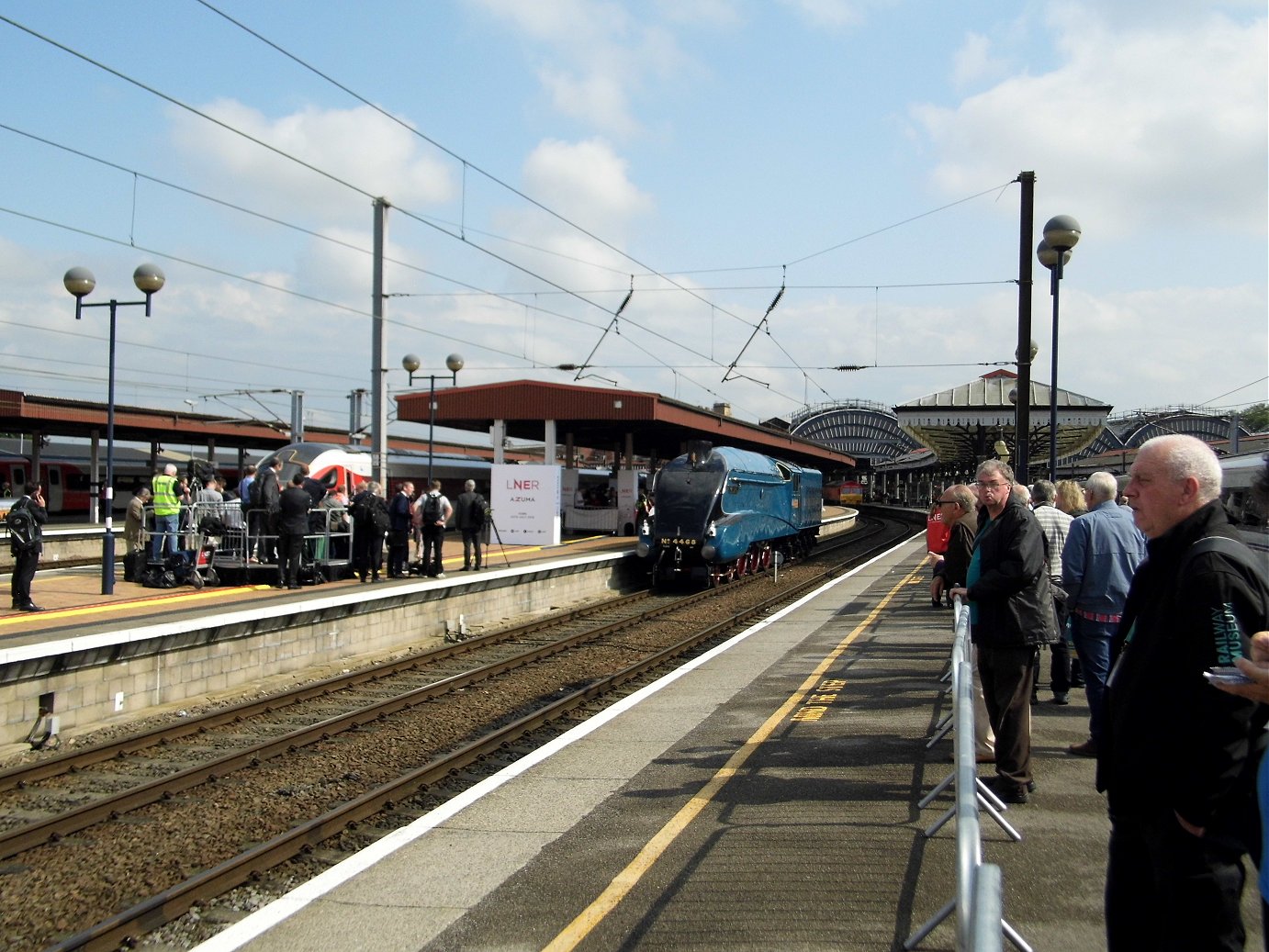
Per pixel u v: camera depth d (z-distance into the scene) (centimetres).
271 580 2008
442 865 603
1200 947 347
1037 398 2947
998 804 607
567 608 2516
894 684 1109
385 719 1234
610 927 512
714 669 1245
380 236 2455
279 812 869
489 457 6334
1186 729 342
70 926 637
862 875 565
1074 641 777
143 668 1304
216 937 513
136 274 1881
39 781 973
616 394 3312
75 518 4428
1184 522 364
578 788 752
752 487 3041
